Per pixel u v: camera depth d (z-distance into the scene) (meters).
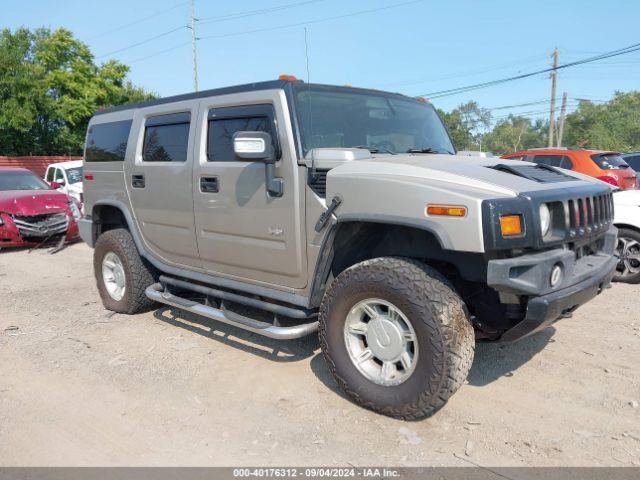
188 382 3.94
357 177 3.27
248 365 4.21
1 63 26.42
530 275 2.90
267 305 3.99
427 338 3.03
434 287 3.06
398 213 3.10
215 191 4.21
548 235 3.07
